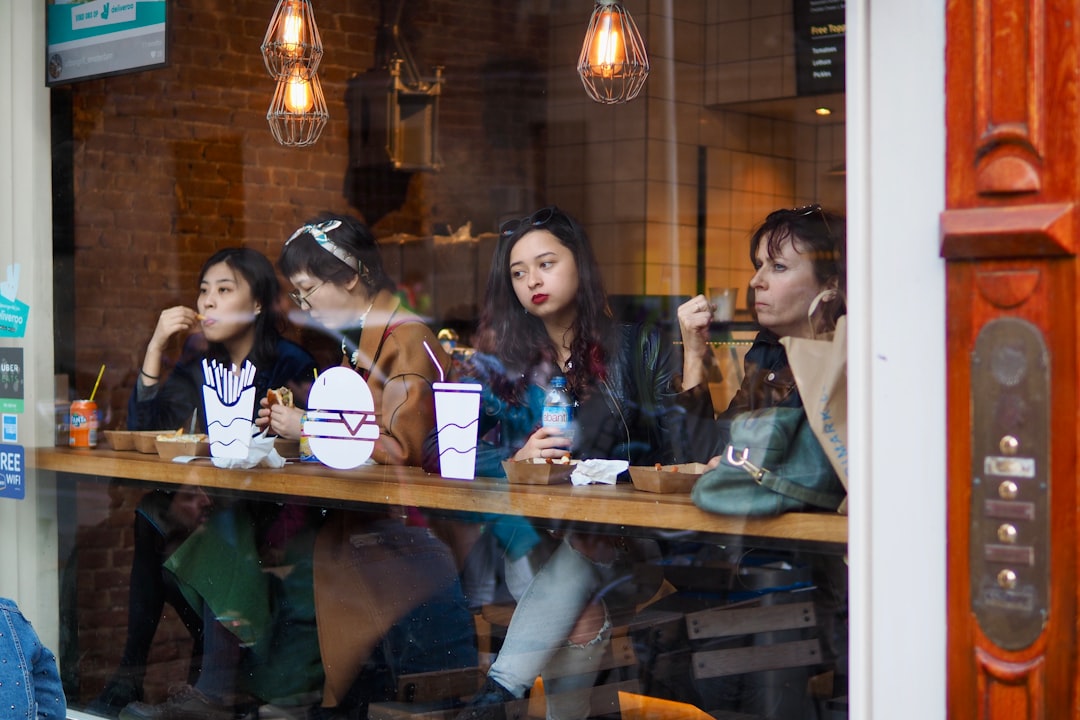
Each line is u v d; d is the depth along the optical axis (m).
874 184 1.77
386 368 2.85
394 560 2.79
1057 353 1.57
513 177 4.82
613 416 2.55
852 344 1.79
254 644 3.01
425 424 2.77
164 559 3.15
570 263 2.70
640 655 2.39
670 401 2.48
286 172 4.30
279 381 3.01
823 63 2.39
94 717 3.22
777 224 2.24
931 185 1.72
